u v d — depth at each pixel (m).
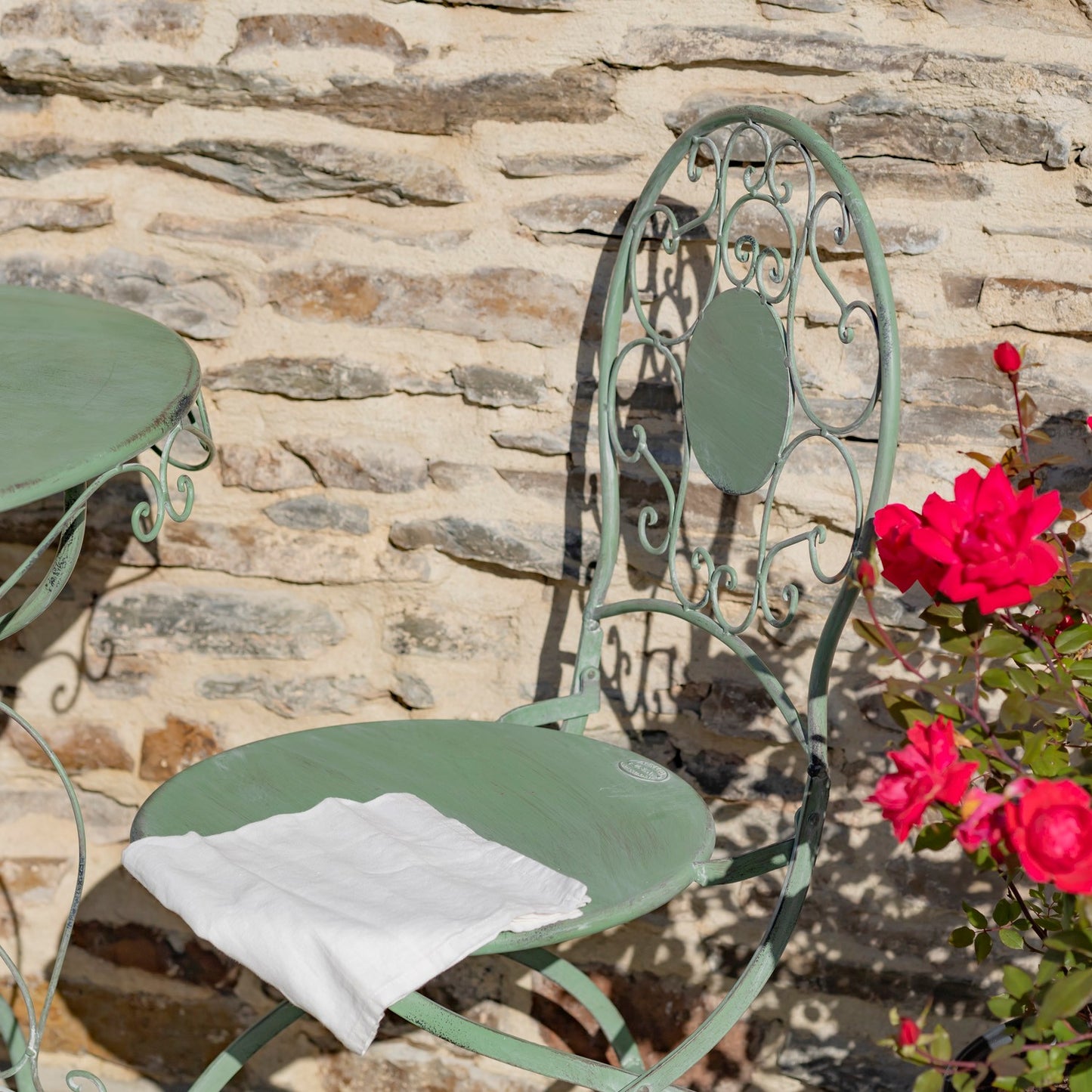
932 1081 0.88
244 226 1.61
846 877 1.67
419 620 1.70
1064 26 1.43
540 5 1.50
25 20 1.55
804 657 1.63
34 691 1.76
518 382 1.61
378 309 1.62
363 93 1.55
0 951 1.29
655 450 1.61
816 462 1.58
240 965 1.81
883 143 1.49
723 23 1.49
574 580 1.65
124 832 1.80
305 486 1.67
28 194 1.62
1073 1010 0.79
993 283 1.51
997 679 0.98
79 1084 1.85
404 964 0.95
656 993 1.74
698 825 1.25
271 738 1.38
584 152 1.55
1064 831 0.79
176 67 1.55
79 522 1.38
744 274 1.56
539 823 1.24
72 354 1.30
